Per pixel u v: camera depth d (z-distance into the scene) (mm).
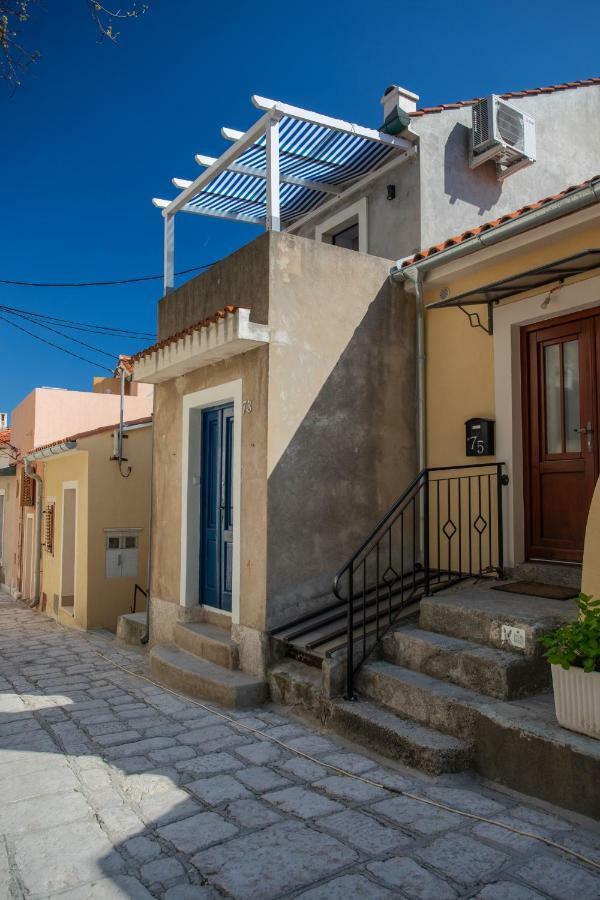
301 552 6180
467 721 4113
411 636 5000
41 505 14977
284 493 6125
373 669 4965
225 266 6918
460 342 6758
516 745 3750
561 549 5844
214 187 8398
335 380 6555
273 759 4434
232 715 5449
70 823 3588
